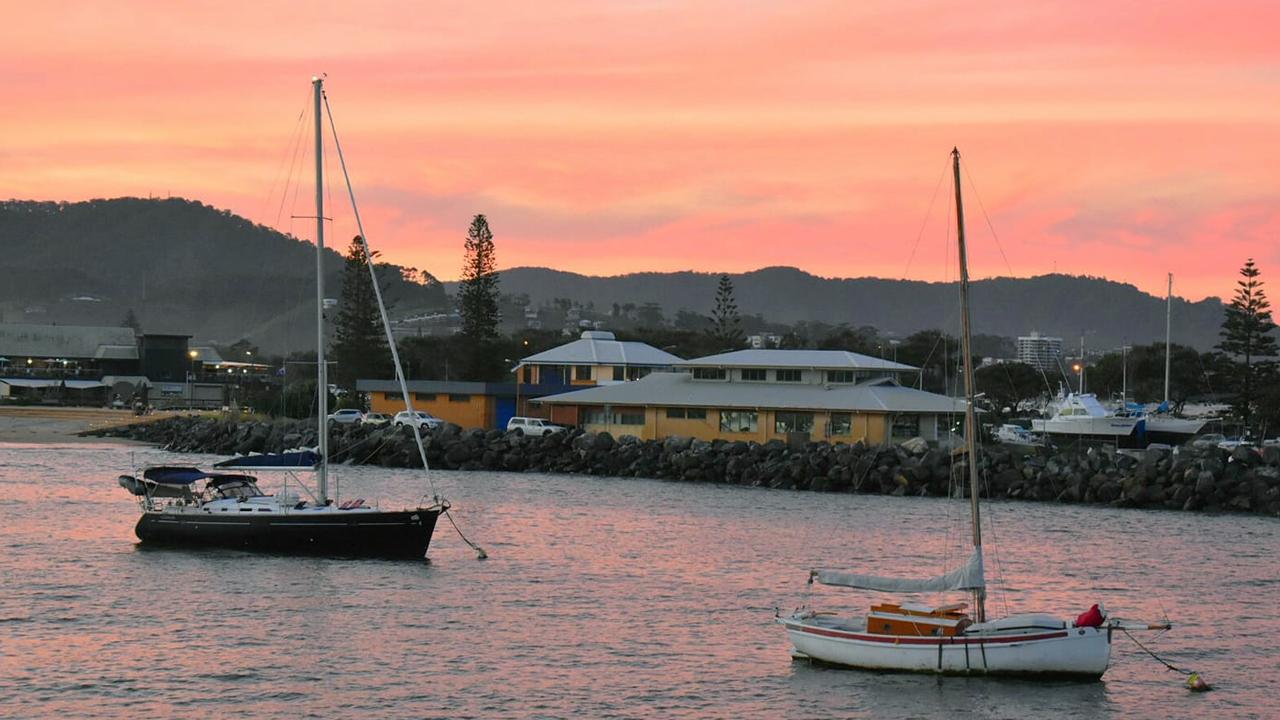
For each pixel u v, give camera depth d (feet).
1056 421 451.53
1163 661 141.49
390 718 117.70
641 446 355.56
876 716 121.08
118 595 164.86
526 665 135.64
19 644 140.05
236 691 124.67
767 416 365.81
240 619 153.07
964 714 122.01
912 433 359.05
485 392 423.64
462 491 294.66
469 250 598.34
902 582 136.67
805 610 152.97
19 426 472.03
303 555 192.95
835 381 383.65
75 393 651.66
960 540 228.84
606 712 120.67
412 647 141.90
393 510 192.54
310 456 201.46
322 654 138.21
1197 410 643.04
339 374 582.35
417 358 654.12
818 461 325.21
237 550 194.70
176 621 151.53
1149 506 293.43
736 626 154.81
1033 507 288.10
